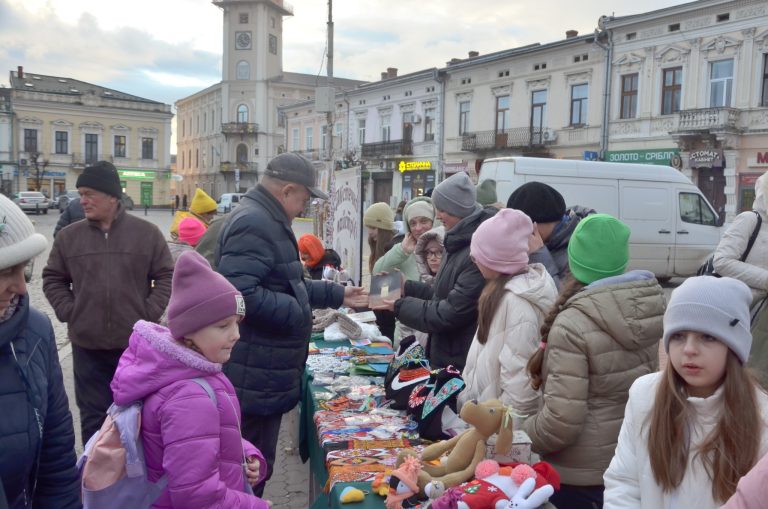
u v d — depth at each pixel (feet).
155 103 184.75
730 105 69.36
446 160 104.01
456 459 6.89
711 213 44.42
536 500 6.00
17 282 5.10
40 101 170.09
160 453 5.70
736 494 4.09
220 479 5.92
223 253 9.45
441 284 10.43
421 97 108.06
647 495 5.61
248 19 184.34
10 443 5.13
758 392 5.40
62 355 23.30
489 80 95.50
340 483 7.35
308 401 11.44
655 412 5.56
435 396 8.64
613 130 79.66
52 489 5.85
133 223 12.50
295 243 10.03
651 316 7.05
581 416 6.98
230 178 193.26
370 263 19.69
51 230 85.87
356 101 123.95
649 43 75.20
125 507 5.60
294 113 149.18
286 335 9.57
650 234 42.09
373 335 15.10
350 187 20.94
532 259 10.09
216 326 6.07
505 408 6.80
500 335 8.22
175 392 5.68
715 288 5.33
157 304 12.48
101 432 5.80
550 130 87.30
